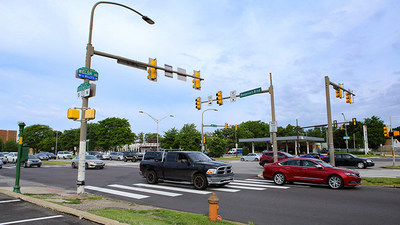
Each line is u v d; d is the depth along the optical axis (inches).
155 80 555.5
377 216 287.1
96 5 436.8
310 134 4217.5
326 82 711.7
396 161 1402.6
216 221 242.2
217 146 1961.1
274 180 556.7
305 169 521.0
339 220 271.9
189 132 1894.7
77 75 383.2
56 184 570.3
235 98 788.0
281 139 2265.0
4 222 235.8
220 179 484.1
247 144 3582.7
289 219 277.4
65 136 3444.9
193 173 495.5
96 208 297.3
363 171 837.2
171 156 546.6
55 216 258.5
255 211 313.0
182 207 337.4
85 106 401.4
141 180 629.3
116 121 2763.3
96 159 1039.0
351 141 3068.4
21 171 908.6
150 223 225.9
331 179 490.3
